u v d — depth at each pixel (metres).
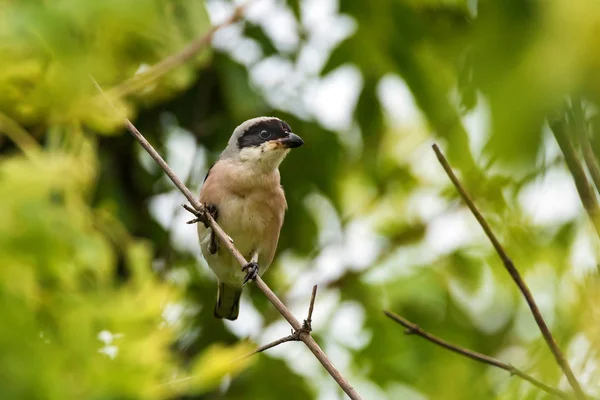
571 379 5.88
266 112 14.03
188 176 14.15
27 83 4.55
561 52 3.30
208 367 4.97
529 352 7.17
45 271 4.21
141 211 14.00
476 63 3.70
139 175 14.15
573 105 4.00
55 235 4.16
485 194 8.48
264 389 13.61
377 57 12.85
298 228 14.99
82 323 4.23
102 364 4.20
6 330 3.88
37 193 4.15
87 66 4.40
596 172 6.61
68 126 5.15
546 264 9.68
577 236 9.29
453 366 13.84
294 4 13.51
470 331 14.31
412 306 14.34
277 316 14.77
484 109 3.66
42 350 3.96
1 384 3.78
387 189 15.84
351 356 14.15
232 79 13.30
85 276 4.55
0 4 4.23
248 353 5.78
